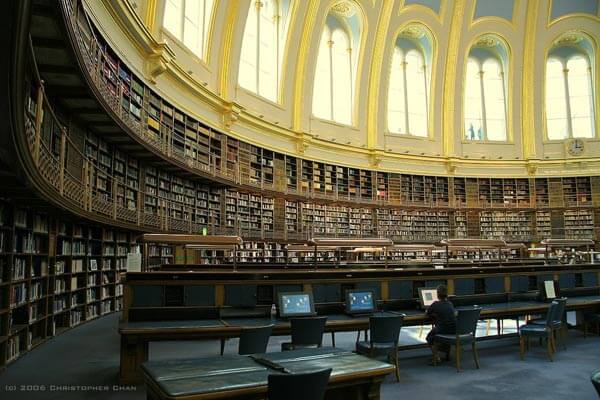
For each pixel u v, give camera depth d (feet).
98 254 30.09
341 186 68.18
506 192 79.36
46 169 16.85
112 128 29.22
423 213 74.84
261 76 59.16
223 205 49.75
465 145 80.12
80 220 25.82
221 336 15.76
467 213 76.79
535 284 26.71
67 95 24.76
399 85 78.69
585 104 81.51
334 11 69.67
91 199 24.90
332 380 8.97
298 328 15.69
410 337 25.25
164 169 39.81
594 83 81.05
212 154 47.19
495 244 27.09
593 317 25.88
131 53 34.04
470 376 17.60
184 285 17.56
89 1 26.58
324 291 19.74
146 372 9.11
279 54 61.98
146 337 15.12
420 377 17.43
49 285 23.43
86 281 28.04
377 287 21.11
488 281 24.64
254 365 9.68
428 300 21.50
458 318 18.39
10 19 7.41
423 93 80.23
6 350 17.80
